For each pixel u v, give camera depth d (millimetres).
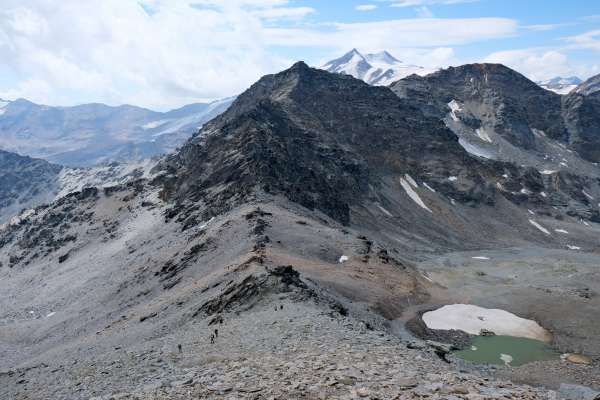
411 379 24531
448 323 78312
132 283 104000
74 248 162750
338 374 26000
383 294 80438
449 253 178750
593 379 57844
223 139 179625
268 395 23797
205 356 38375
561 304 91875
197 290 70000
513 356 67875
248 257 76312
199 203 141375
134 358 42875
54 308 115125
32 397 39438
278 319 47000
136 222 163500
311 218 125812
